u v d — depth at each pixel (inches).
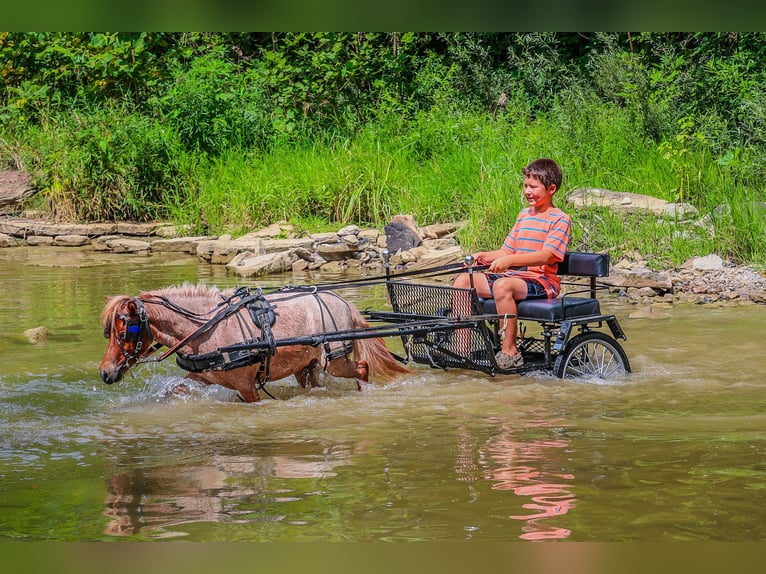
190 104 773.9
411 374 336.2
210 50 914.7
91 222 730.8
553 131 715.4
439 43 944.9
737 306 453.4
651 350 368.5
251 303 298.7
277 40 946.7
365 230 631.2
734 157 618.2
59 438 268.1
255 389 303.7
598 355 336.2
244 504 213.3
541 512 204.8
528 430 269.1
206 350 293.4
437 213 656.4
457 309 326.0
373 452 250.4
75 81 882.1
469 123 753.0
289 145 776.9
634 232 557.9
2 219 732.0
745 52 765.3
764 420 276.2
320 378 328.8
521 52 900.0
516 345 337.4
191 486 226.1
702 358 355.6
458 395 310.3
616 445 252.4
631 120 713.0
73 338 395.5
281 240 609.3
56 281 536.7
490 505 209.3
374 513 206.1
